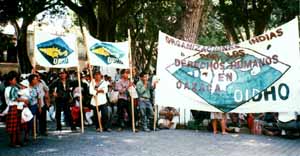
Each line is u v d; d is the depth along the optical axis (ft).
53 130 46.24
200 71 45.19
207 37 111.75
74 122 46.73
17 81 38.34
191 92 45.16
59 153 32.65
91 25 82.58
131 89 46.01
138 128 47.75
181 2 51.90
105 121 45.52
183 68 45.70
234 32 93.25
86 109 50.42
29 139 39.70
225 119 44.37
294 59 41.96
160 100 45.62
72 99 48.21
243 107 43.32
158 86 45.68
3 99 45.96
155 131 45.19
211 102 44.29
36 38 41.73
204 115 46.24
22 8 71.82
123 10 81.56
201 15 51.90
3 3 69.56
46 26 90.38
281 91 42.11
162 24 91.61
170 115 47.83
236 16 90.02
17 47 88.28
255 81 43.19
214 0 91.66
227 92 43.98
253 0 87.66
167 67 45.98
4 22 79.10
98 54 45.19
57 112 45.55
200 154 32.14
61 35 43.11
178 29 51.83
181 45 45.98
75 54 43.91
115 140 38.81
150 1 88.74
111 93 48.24
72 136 41.52
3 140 39.55
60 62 42.83
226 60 44.52
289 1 69.56
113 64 45.73
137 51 118.21
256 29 88.99
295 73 41.83
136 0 82.79
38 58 41.63
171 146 35.55
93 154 32.12
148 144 36.55
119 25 101.76
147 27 103.09
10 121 35.60
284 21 81.35
